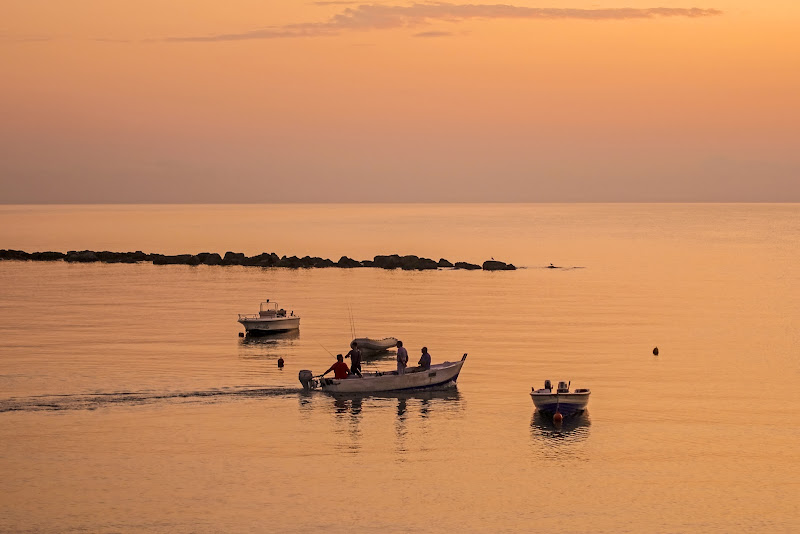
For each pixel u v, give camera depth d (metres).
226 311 78.25
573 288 98.44
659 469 35.22
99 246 178.00
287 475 34.47
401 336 64.75
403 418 42.19
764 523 30.19
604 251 161.00
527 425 41.06
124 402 44.28
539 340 62.81
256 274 115.25
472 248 171.88
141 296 89.69
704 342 62.16
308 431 40.09
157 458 36.22
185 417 42.03
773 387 48.25
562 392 42.41
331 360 55.91
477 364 54.19
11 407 43.00
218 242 192.62
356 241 196.62
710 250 161.75
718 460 36.22
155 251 165.62
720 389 47.66
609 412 43.22
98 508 31.06
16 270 119.31
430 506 31.50
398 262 125.75
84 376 49.53
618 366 53.69
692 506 31.58
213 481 33.72
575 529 29.70
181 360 54.75
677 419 41.91
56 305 82.00
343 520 30.23
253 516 30.52
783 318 74.38
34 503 31.45
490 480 34.03
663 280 107.31
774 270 120.38
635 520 30.42
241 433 39.66
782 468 35.28
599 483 33.72
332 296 90.38
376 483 33.62
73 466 35.19
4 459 35.88
